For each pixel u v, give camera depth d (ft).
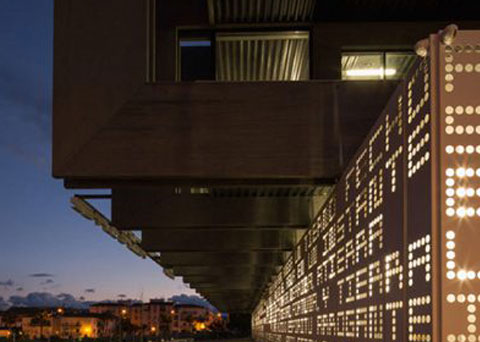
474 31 18.39
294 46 57.16
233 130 44.91
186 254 131.23
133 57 45.24
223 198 83.30
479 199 17.81
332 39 53.52
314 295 59.93
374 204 29.01
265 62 62.44
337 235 42.75
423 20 53.72
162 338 286.25
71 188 46.98
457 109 18.20
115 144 44.68
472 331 17.24
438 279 17.75
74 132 44.78
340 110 45.27
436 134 18.34
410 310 20.85
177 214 81.20
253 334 367.66
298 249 81.41
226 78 67.15
